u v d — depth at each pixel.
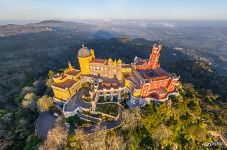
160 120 84.81
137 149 76.94
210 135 95.06
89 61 104.19
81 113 85.19
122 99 92.88
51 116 92.75
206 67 197.00
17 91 134.88
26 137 86.19
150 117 83.06
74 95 97.38
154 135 81.75
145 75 93.25
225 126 97.44
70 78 100.25
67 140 74.38
